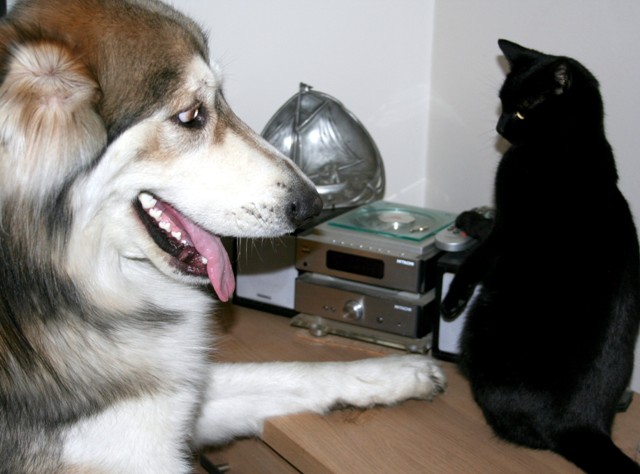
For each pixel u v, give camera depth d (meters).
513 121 1.05
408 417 1.00
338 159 1.28
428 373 1.03
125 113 0.84
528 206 0.99
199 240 0.94
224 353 1.11
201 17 1.22
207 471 1.13
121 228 0.89
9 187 0.82
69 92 0.80
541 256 0.96
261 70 1.28
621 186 1.10
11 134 0.79
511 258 0.98
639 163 1.07
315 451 0.94
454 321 1.07
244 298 1.21
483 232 1.08
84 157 0.83
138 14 0.86
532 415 0.93
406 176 1.41
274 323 1.19
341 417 1.00
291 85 1.31
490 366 0.96
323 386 1.02
